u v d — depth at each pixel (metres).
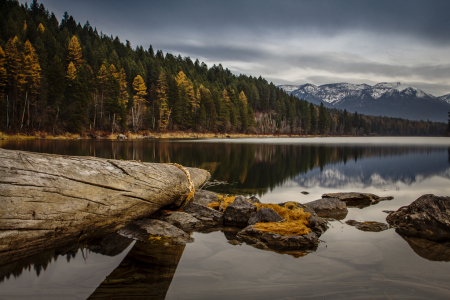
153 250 3.66
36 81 42.72
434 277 3.03
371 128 150.00
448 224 4.21
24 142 29.83
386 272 3.14
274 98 109.50
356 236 4.38
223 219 5.23
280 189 8.90
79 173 3.05
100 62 69.25
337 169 14.09
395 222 5.02
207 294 2.60
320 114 106.88
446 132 124.69
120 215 3.64
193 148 27.69
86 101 47.09
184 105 67.12
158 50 113.44
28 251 2.66
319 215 5.70
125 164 3.90
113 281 2.82
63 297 2.49
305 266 3.27
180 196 5.17
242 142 44.06
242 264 3.30
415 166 15.55
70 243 3.27
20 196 2.45
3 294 2.52
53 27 85.06
